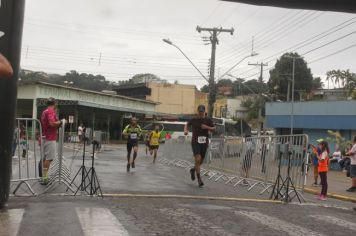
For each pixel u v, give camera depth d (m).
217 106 85.94
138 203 9.42
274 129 44.84
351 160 16.94
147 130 52.69
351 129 37.12
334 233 7.88
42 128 11.39
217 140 18.66
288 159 11.97
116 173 16.00
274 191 12.60
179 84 85.44
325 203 12.66
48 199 9.30
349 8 7.11
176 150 24.92
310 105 40.56
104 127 61.66
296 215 9.43
